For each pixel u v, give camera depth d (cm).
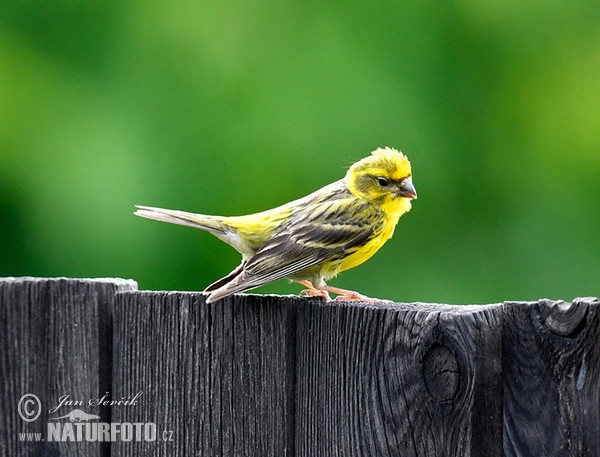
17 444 761
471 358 698
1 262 1556
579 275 1689
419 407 712
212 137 1592
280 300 768
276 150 1591
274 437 759
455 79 1684
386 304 766
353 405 737
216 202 1573
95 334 770
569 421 688
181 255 1541
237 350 767
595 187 1716
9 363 765
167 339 772
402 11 1673
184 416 766
